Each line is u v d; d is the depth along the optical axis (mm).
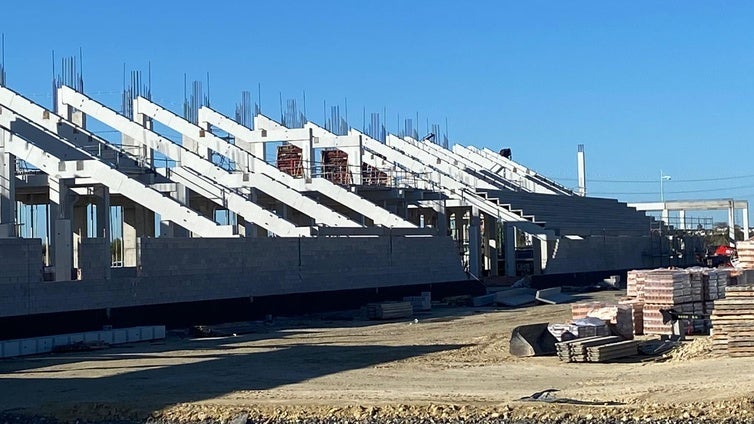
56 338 26188
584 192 77812
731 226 75000
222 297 34406
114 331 27953
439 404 16047
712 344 21172
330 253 39781
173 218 35312
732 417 14430
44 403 17531
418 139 68938
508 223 56281
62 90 44719
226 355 24578
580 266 57250
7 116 37656
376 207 46344
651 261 66375
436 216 61469
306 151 50031
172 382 19797
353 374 20531
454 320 34688
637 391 16984
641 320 25938
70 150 37500
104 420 15953
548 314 36281
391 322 34656
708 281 26234
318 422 15266
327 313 38625
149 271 31688
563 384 18562
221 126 51219
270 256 36719
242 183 43875
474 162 71188
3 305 27062
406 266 44406
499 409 15461
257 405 16516
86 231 45938
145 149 44750
